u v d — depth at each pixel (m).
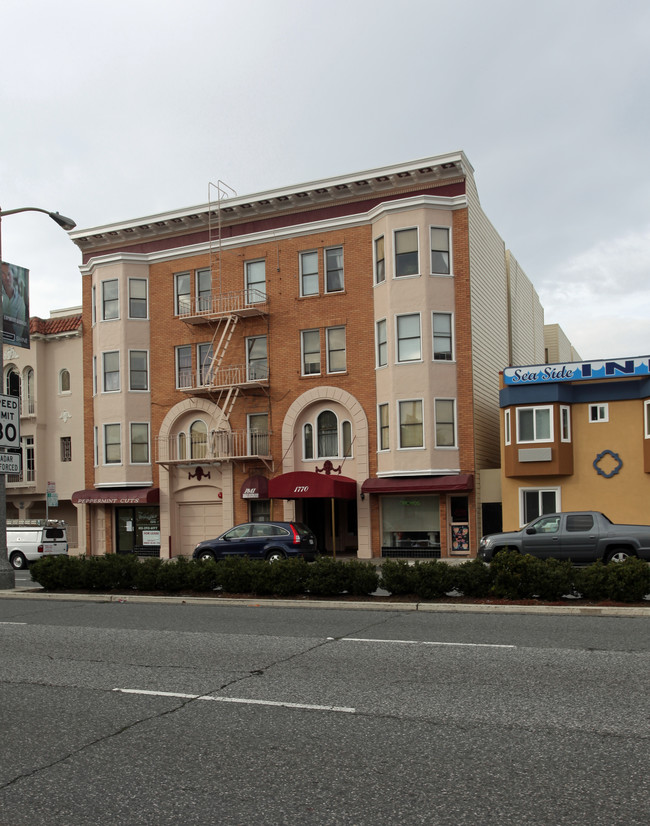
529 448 28.00
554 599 13.76
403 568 14.82
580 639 10.38
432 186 30.55
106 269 35.97
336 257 32.16
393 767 5.70
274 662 9.39
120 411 35.16
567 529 20.45
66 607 15.12
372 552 30.27
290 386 32.38
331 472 31.42
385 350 30.39
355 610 13.85
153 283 35.69
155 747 6.28
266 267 33.16
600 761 5.71
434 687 7.97
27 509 40.31
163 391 35.12
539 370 28.06
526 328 44.09
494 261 35.44
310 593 15.60
